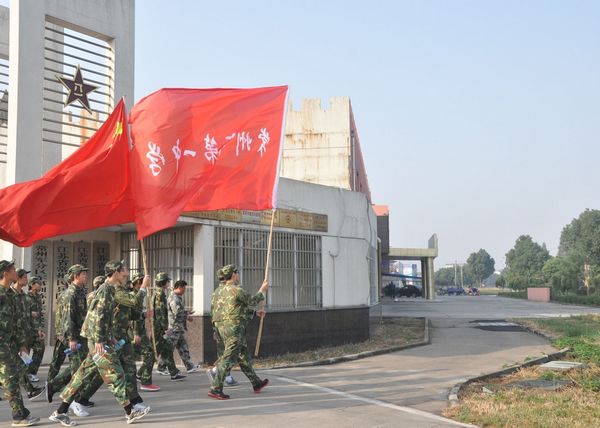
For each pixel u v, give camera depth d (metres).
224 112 10.03
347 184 26.70
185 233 12.81
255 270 13.70
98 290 6.93
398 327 21.61
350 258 16.72
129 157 9.70
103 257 13.74
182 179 9.48
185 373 10.92
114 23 13.75
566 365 11.99
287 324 14.22
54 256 12.79
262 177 10.09
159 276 10.08
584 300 46.12
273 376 10.73
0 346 6.61
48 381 8.27
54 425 6.70
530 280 77.31
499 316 28.72
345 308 16.20
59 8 12.58
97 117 13.91
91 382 7.36
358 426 6.84
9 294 6.80
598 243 85.56
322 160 27.03
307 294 15.14
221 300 8.58
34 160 11.71
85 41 13.41
